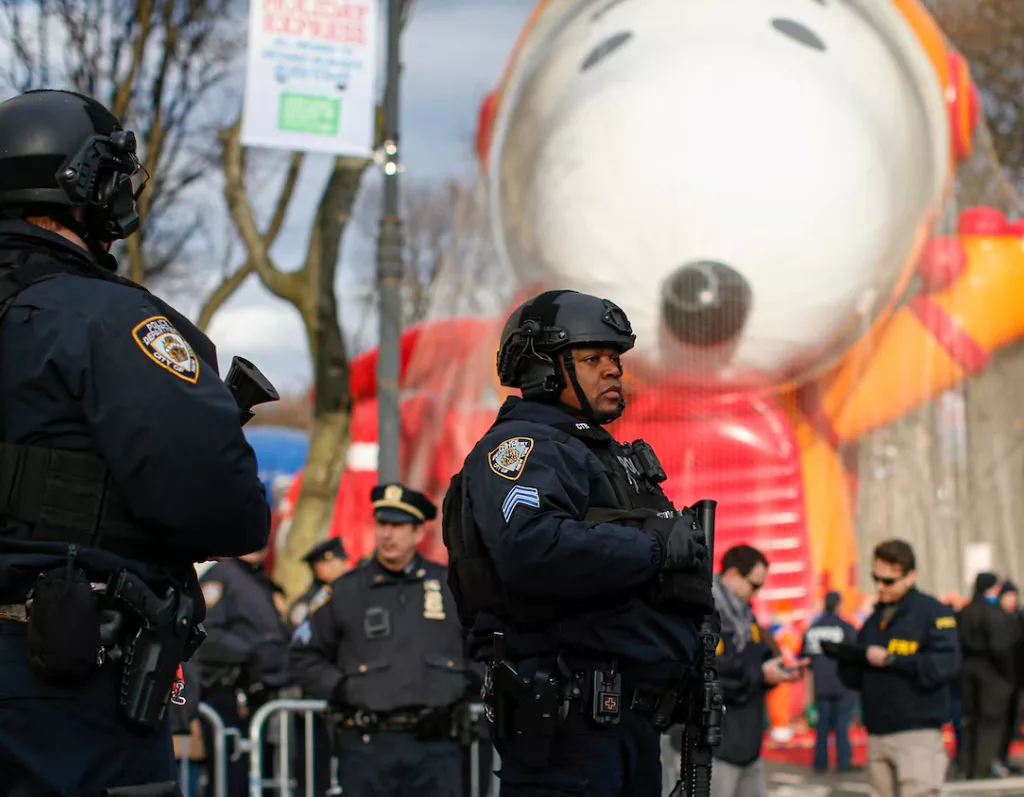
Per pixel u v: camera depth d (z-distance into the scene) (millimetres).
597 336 3707
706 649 3611
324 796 8422
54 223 2957
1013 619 11406
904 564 7355
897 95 10289
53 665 2635
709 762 3611
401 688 6211
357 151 9883
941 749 7242
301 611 9570
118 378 2746
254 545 2908
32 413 2770
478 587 3598
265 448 18500
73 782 2689
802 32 10219
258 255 17141
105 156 2986
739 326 9766
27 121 2943
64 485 2748
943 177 10477
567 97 10195
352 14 9867
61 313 2789
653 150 9789
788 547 10656
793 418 10617
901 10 10508
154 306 2900
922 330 10750
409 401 11523
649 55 10117
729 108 9820
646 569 3426
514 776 3570
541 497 3443
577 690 3477
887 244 10086
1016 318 10875
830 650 7367
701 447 10344
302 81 9812
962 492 11164
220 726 8023
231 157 17328
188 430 2744
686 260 9680
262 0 9742
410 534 6344
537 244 10156
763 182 9711
